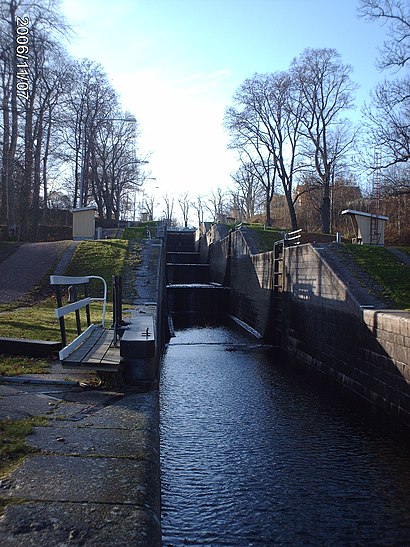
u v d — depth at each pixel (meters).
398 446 8.34
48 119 33.12
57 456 4.39
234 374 13.79
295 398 11.31
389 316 10.16
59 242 25.44
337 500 6.38
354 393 11.84
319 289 14.65
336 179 44.28
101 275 20.48
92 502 3.56
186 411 10.11
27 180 31.55
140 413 5.82
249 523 5.71
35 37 24.44
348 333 12.38
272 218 52.03
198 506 6.07
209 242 36.41
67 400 6.27
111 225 42.97
